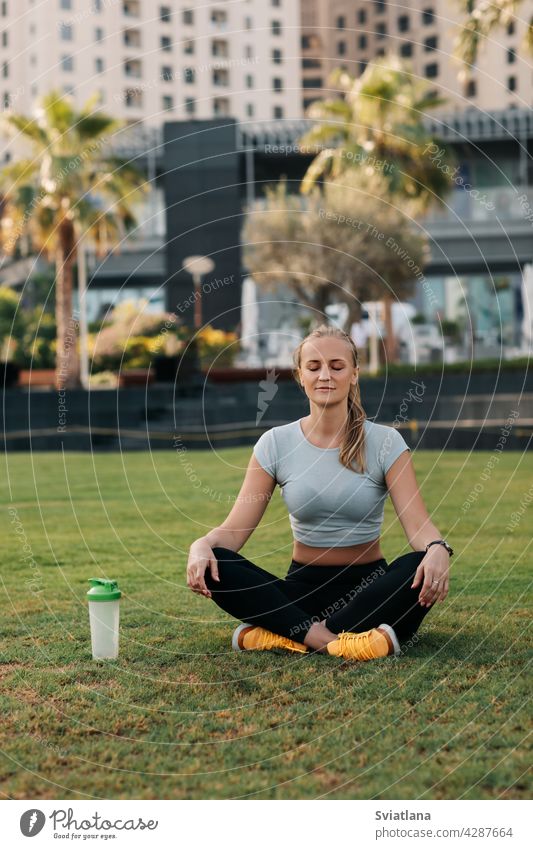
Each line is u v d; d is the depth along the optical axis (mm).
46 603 3822
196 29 58812
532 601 3697
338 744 2305
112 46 56250
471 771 2162
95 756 2283
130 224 21484
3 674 2895
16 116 20031
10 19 56062
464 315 34156
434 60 56344
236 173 28406
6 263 30984
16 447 13164
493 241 34062
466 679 2723
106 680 2828
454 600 3740
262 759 2250
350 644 2941
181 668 2928
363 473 3160
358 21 59375
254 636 3096
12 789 2141
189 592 4066
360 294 21516
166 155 28406
